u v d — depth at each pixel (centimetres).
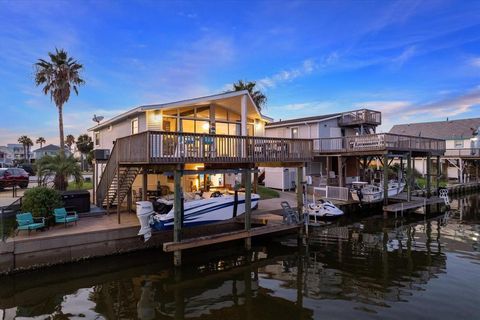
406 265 997
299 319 651
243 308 706
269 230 1191
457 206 2289
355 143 2105
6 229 1016
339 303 727
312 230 1506
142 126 1470
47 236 923
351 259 1062
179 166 997
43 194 1068
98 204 1503
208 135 1060
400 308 696
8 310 692
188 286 832
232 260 1046
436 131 4209
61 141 2311
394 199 2016
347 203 1858
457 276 894
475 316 657
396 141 1997
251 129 1850
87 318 658
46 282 845
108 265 966
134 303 731
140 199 1507
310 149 1395
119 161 1174
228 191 1539
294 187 2469
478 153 3303
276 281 869
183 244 971
